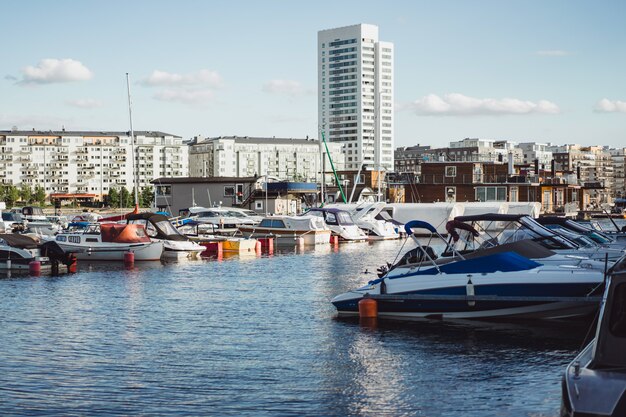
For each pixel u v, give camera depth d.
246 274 39.62
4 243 41.16
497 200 99.06
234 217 77.12
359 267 43.72
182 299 29.95
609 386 10.26
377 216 78.12
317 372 17.91
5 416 14.74
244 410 15.02
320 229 66.00
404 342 21.03
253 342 21.39
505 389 16.09
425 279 23.86
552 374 17.20
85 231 53.09
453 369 17.91
